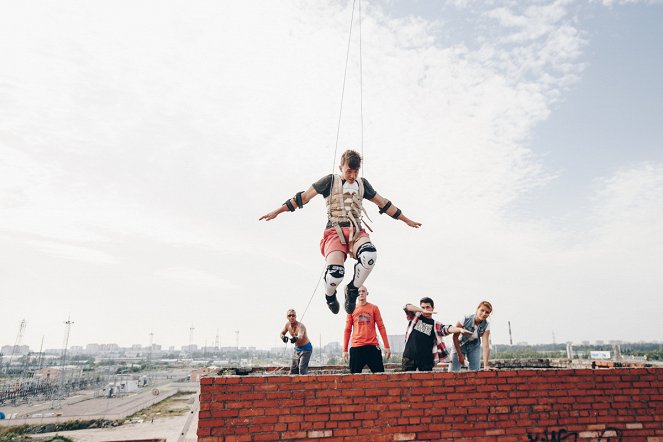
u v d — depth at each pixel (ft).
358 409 16.17
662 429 17.88
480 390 17.16
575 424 17.44
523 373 17.63
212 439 15.08
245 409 15.49
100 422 155.63
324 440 15.70
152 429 143.33
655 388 18.26
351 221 12.81
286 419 15.66
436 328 22.40
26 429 145.79
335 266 12.49
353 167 13.24
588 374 18.03
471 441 16.63
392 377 16.69
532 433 17.11
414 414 16.51
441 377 17.02
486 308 21.81
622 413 17.83
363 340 21.94
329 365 32.71
